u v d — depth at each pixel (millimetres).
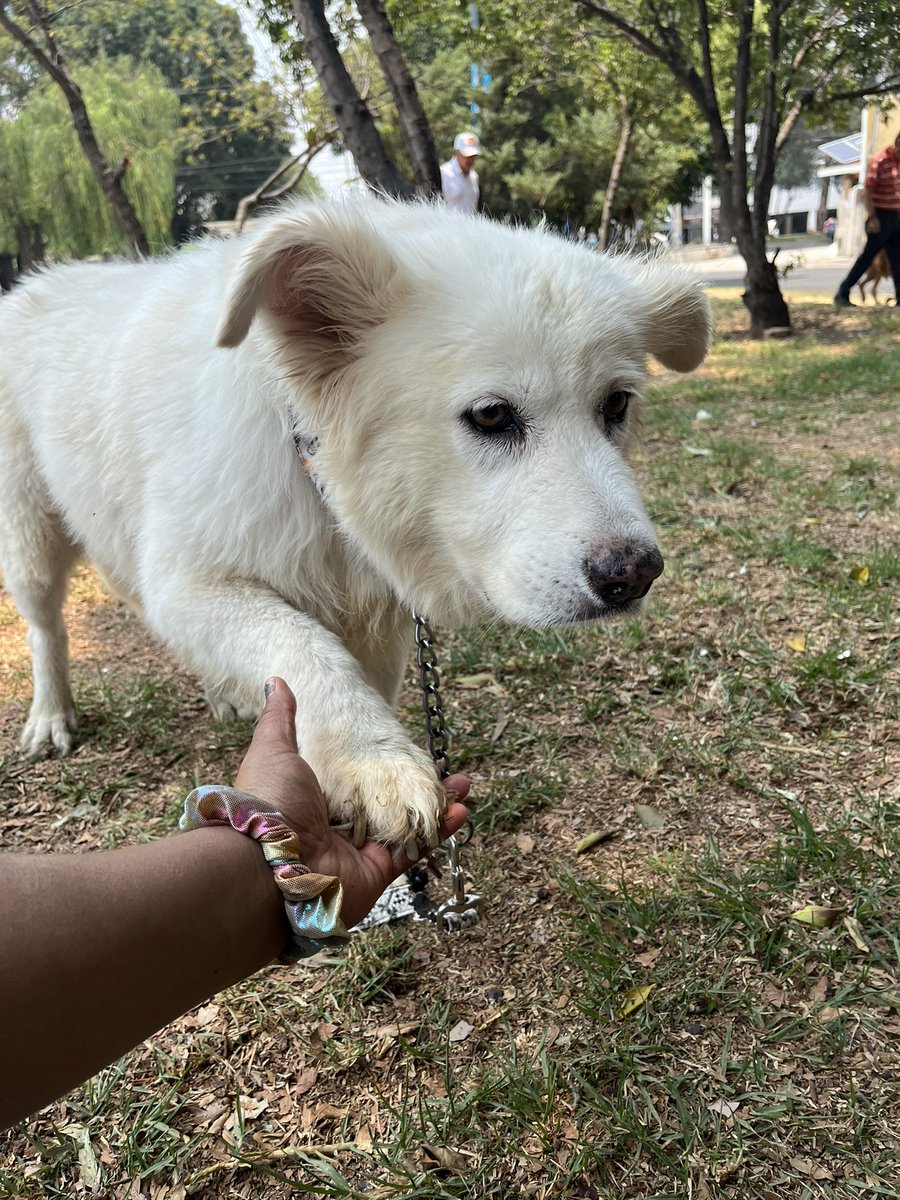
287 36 2504
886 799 768
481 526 584
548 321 572
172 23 7699
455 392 577
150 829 804
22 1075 309
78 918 322
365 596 701
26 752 946
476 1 3566
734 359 3178
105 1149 542
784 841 732
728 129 5316
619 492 565
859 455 1757
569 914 680
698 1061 568
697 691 959
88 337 799
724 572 1243
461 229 641
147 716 998
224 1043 605
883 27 3357
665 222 8484
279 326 599
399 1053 593
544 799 812
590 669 1025
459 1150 531
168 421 670
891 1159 504
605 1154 520
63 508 864
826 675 941
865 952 628
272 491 636
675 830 766
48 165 7375
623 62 4414
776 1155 513
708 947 644
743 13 3377
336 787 535
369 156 1751
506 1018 610
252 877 385
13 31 2902
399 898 705
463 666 1062
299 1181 521
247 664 611
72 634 1264
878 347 3141
